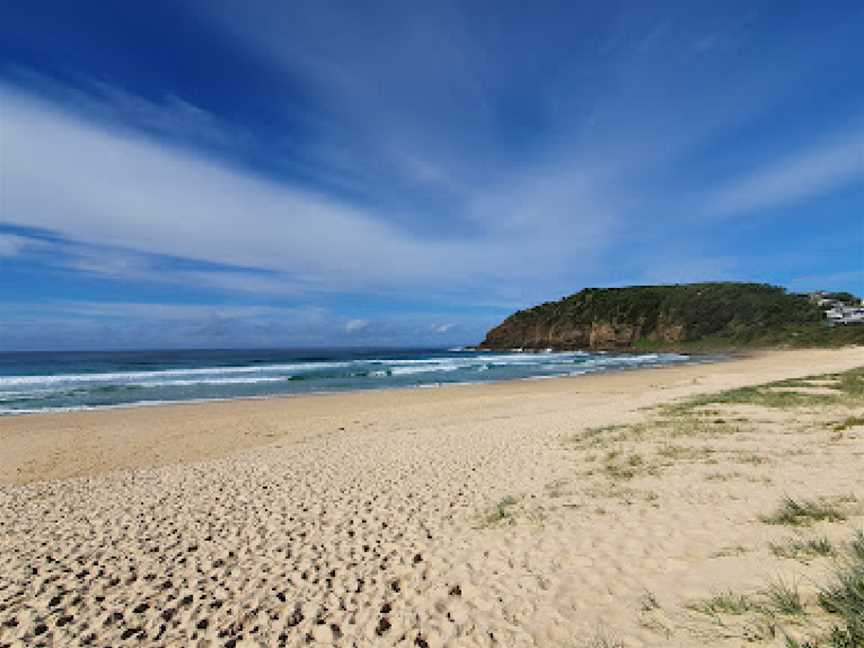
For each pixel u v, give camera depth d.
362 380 32.44
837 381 17.73
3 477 10.48
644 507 5.81
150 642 3.88
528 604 3.96
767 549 4.09
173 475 9.52
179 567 5.25
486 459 9.53
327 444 12.25
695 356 58.94
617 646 3.13
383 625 3.95
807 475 6.24
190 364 53.41
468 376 34.84
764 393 15.77
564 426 12.66
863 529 4.13
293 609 4.29
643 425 11.59
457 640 3.61
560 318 98.38
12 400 22.55
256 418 17.03
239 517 6.83
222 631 3.99
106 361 63.31
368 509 6.95
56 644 3.87
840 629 2.68
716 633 2.98
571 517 5.84
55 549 5.84
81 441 13.62
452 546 5.43
